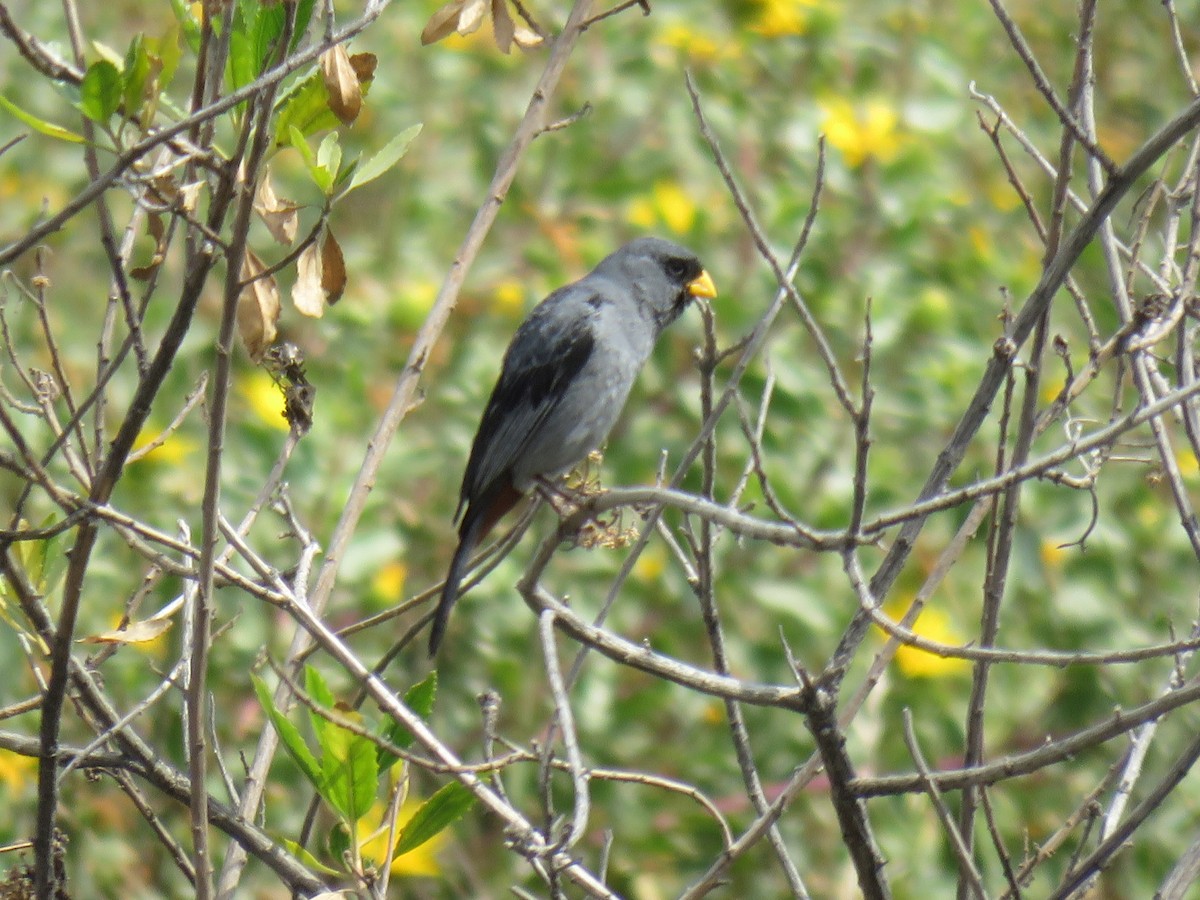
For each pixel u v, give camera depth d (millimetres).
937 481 6781
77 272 12086
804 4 13336
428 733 6344
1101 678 10906
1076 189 13195
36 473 6242
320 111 6102
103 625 10227
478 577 8070
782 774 10625
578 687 10836
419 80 13141
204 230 5582
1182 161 13781
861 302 11867
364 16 5539
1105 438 5488
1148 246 12898
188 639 7445
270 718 6422
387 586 10961
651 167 12586
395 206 12633
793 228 12109
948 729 10500
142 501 10734
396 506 11359
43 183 12461
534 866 6180
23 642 7141
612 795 10594
